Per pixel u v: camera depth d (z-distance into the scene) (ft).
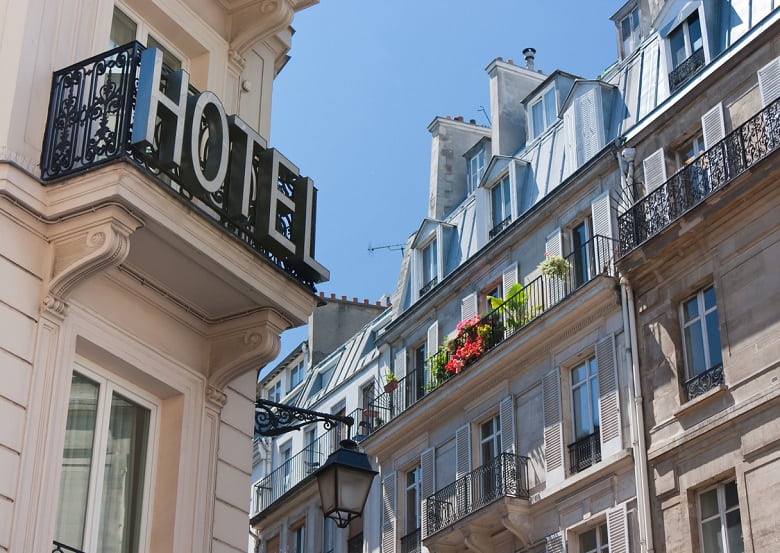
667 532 76.54
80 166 34.45
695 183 81.35
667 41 91.09
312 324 144.36
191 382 39.22
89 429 36.24
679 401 78.07
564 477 87.35
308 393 135.64
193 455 38.60
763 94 78.33
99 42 38.73
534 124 108.17
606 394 85.05
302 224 40.16
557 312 90.68
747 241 75.66
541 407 91.81
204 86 43.68
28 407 33.04
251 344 39.45
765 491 70.03
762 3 82.69
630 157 89.10
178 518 37.35
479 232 107.34
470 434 99.04
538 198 100.94
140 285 37.68
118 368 37.11
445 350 104.53
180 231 35.55
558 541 86.17
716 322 77.92
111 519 36.45
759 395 71.67
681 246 80.28
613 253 87.20
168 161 34.94
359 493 44.06
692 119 84.74
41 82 36.09
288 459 132.05
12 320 33.22
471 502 95.61
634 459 80.28
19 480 32.17
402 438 109.09
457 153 122.93
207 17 44.50
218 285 38.27
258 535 132.05
